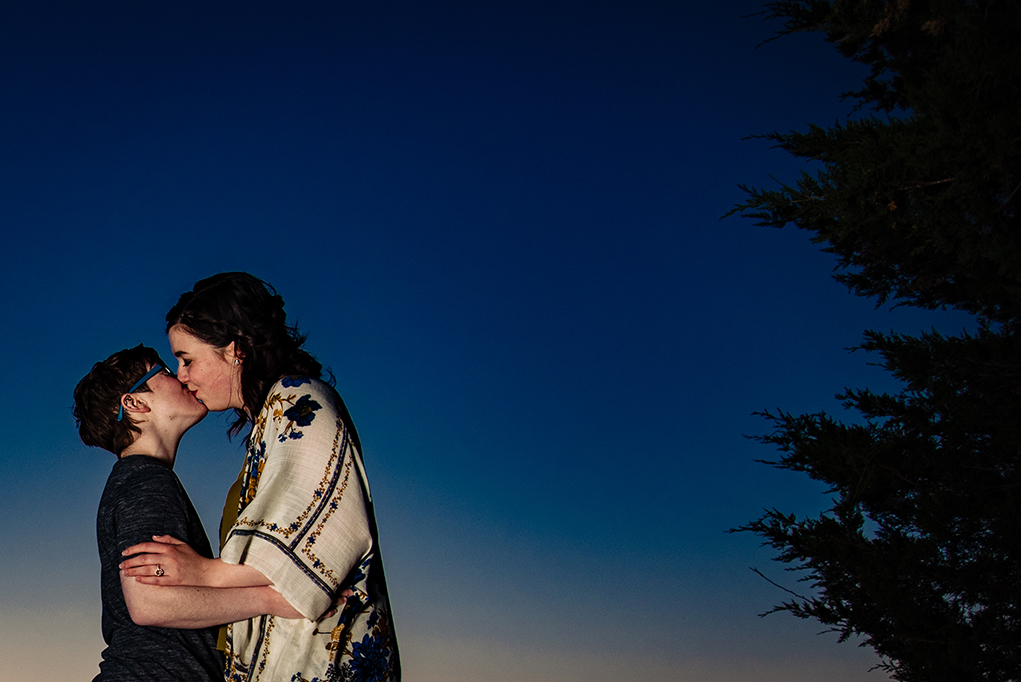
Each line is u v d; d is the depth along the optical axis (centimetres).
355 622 234
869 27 552
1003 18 446
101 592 242
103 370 258
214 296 251
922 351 521
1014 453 496
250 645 232
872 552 503
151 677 227
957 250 521
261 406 251
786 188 540
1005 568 484
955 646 470
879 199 509
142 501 235
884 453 504
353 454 242
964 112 461
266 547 218
